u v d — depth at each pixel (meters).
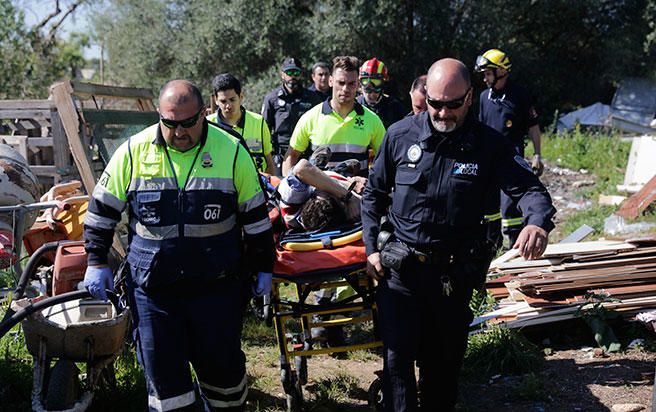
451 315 3.82
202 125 3.50
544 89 24.38
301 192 4.51
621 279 5.52
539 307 5.39
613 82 24.39
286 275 4.14
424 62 21.69
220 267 3.53
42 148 8.73
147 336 3.51
